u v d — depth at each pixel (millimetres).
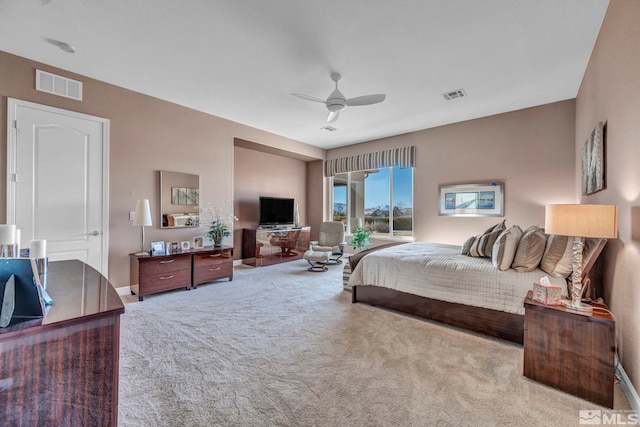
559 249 2260
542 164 4160
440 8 2197
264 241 5703
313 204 7297
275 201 6219
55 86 3176
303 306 3303
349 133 5738
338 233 6059
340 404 1633
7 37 2633
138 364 2043
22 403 995
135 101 3811
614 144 2131
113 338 1164
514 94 3797
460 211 4910
